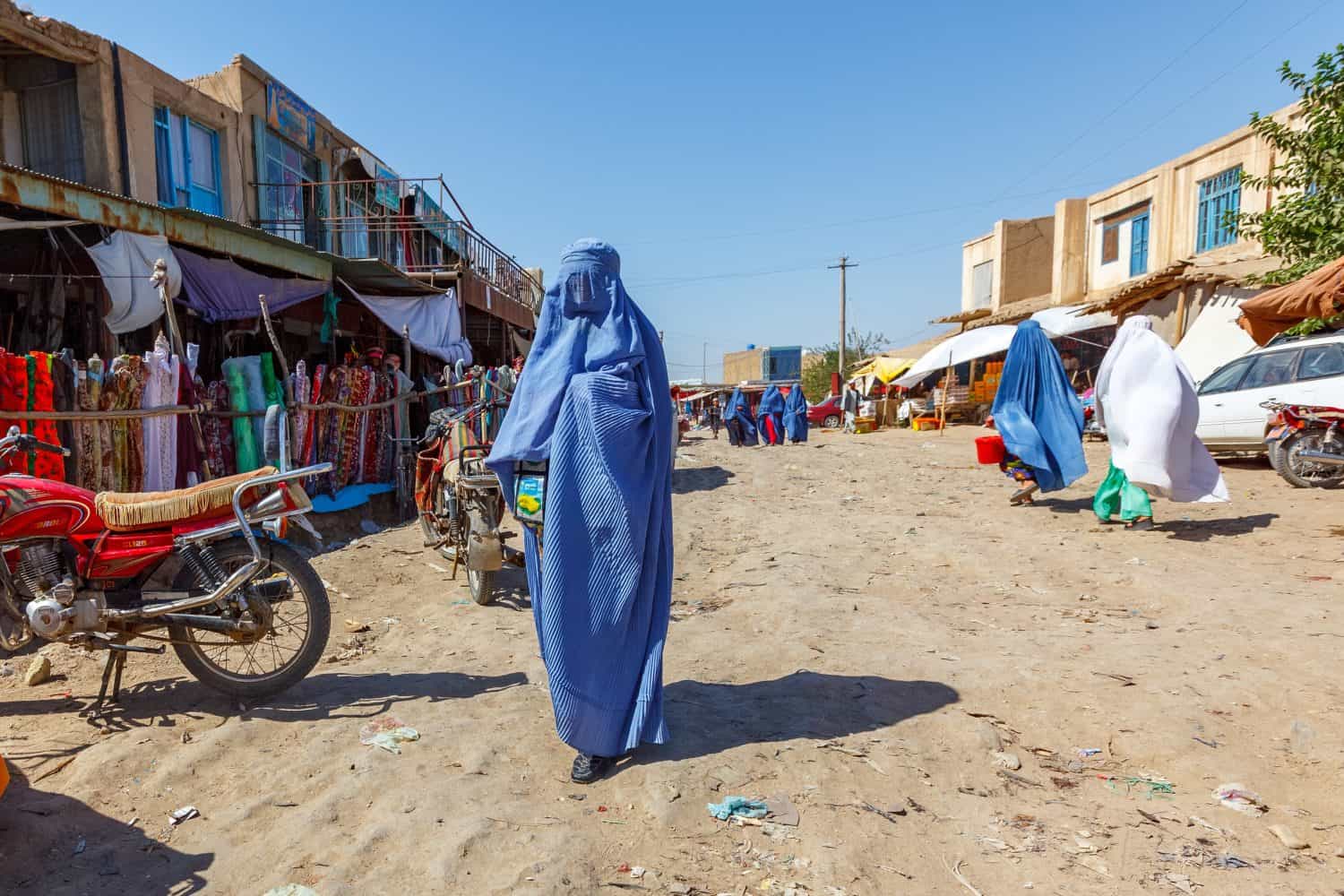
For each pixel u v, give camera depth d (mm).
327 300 10891
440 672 4059
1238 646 3961
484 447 5262
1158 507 8188
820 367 52406
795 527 8023
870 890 2236
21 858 2439
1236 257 17047
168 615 3494
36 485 3342
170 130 12141
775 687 3664
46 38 9984
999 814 2611
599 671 2834
